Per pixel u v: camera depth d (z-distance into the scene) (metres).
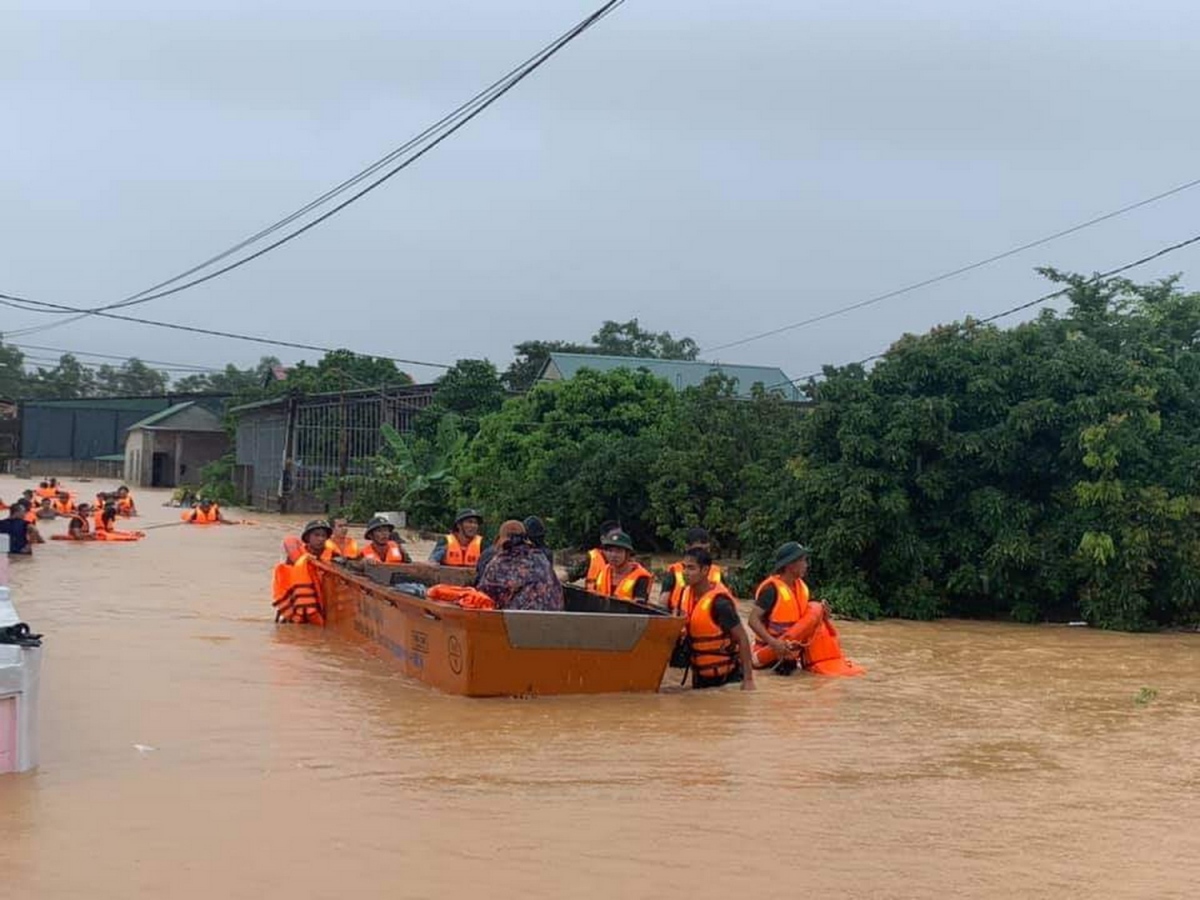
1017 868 5.09
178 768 6.41
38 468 73.19
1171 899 4.75
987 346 17.06
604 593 11.48
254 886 4.61
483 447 30.31
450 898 4.54
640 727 7.80
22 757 6.21
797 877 4.88
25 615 13.02
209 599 15.10
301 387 51.69
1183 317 19.66
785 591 10.54
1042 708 9.20
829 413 17.16
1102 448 15.62
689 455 22.81
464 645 8.51
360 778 6.29
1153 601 15.77
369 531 14.85
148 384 101.81
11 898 4.41
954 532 16.61
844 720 8.31
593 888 4.68
